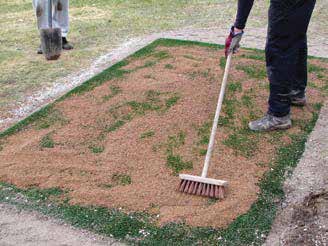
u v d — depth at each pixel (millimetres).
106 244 2711
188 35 6441
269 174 3322
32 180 3258
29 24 7145
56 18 5840
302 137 3807
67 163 3426
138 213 2934
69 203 3037
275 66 3688
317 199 3010
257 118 4062
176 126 3900
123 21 7215
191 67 5070
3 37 6512
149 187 3164
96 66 5340
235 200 3025
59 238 2762
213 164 3400
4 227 2861
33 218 2926
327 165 3432
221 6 8148
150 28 6836
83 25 7008
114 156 3500
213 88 4562
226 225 2834
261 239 2738
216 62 5234
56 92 4688
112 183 3211
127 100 4344
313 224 2811
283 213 2949
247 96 4434
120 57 5582
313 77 4934
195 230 2793
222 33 6531
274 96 3797
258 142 3717
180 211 2934
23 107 4395
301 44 3934
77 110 4199
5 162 3453
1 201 3078
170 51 5652
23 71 5262
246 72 4961
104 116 4074
